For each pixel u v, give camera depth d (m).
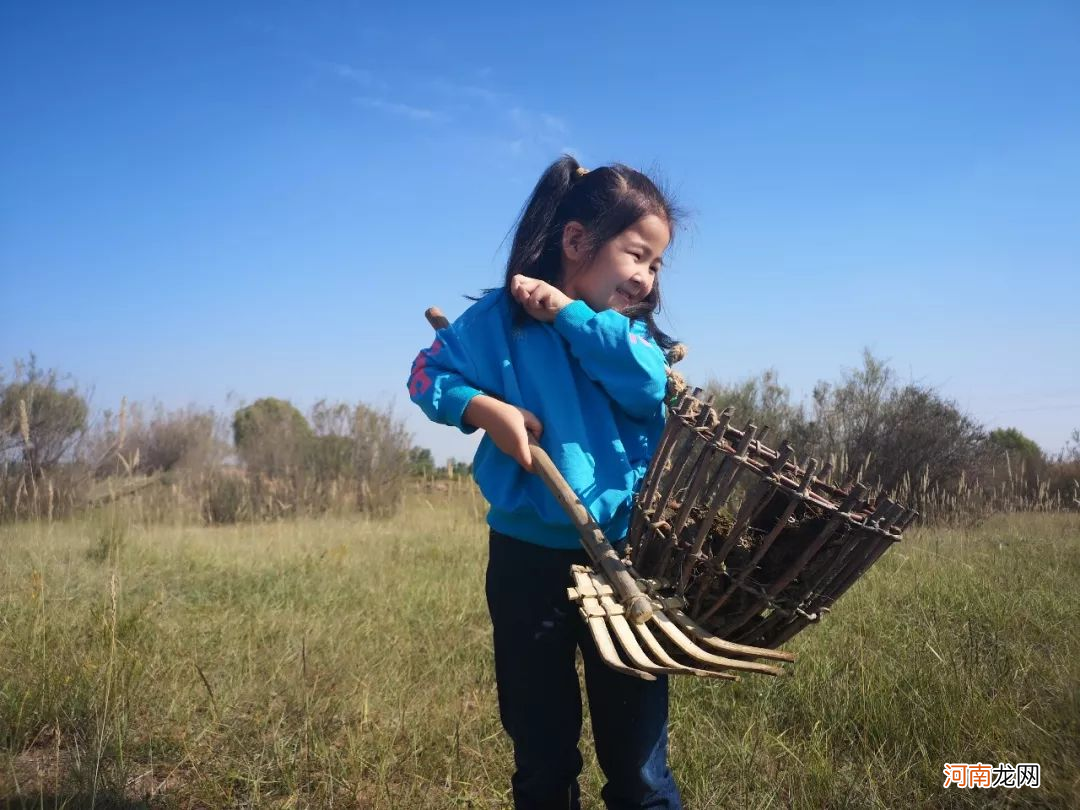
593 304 2.31
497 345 2.28
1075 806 2.80
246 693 3.86
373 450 15.34
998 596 5.18
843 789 3.00
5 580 5.78
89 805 2.85
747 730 3.40
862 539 1.95
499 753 3.32
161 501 12.98
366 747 3.32
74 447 12.97
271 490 14.55
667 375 2.21
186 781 3.15
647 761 2.15
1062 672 3.75
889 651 4.23
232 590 6.20
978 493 10.46
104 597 4.81
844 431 11.42
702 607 2.04
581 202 2.33
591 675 2.18
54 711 3.51
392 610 5.50
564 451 2.15
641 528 2.12
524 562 2.19
